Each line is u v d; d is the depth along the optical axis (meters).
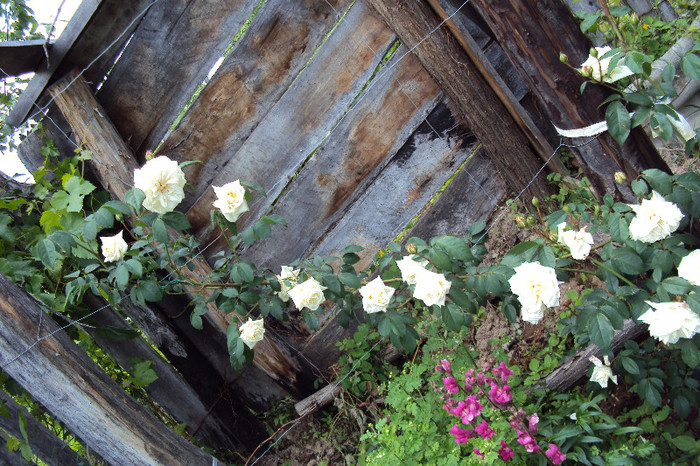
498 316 2.71
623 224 1.89
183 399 2.97
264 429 3.07
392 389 2.31
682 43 2.59
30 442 2.27
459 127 2.74
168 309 2.91
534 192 2.70
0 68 2.50
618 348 2.18
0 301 2.05
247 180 2.84
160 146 2.79
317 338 2.98
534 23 1.94
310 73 2.69
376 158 2.80
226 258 2.43
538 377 2.29
